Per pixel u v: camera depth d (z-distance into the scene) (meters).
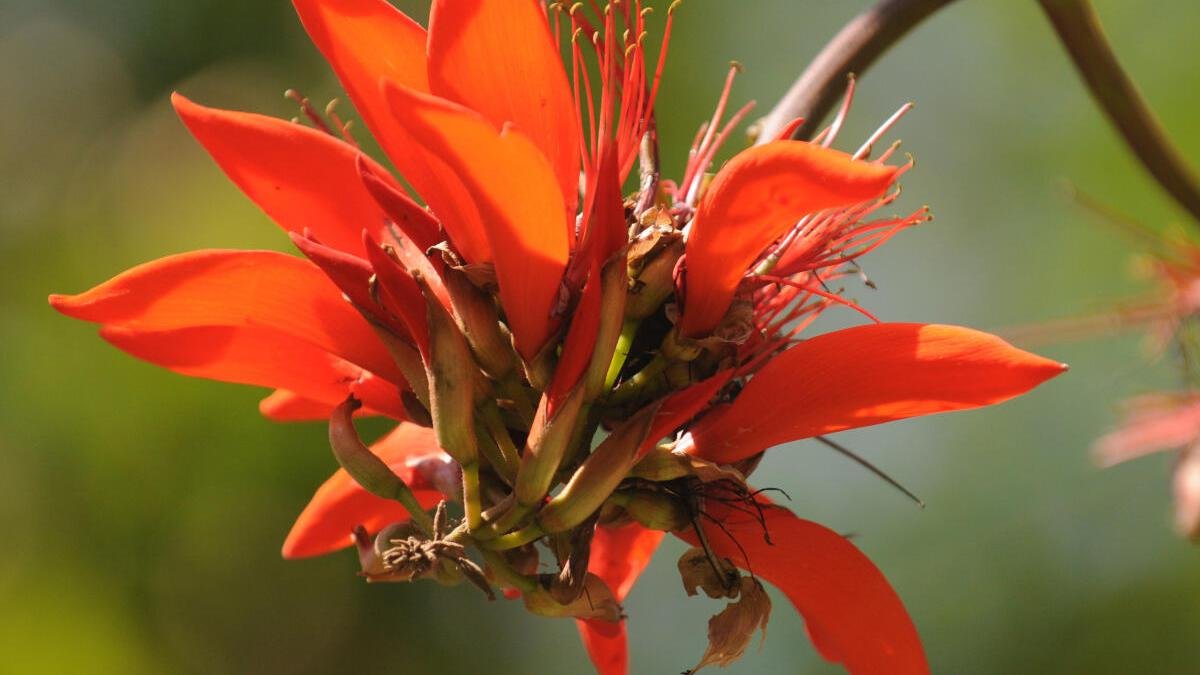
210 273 0.74
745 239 0.72
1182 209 0.83
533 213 0.71
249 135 0.74
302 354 0.75
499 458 0.73
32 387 1.30
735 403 0.73
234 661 1.34
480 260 0.73
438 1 0.72
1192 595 1.43
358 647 1.46
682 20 1.43
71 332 1.32
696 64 1.43
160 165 1.45
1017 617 1.46
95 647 1.28
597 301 0.72
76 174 1.47
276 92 1.47
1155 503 1.47
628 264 0.73
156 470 1.29
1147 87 1.44
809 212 0.71
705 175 0.76
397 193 0.73
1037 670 1.44
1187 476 0.91
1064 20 0.82
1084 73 0.83
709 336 0.73
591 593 0.73
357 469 0.73
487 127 0.69
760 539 0.74
